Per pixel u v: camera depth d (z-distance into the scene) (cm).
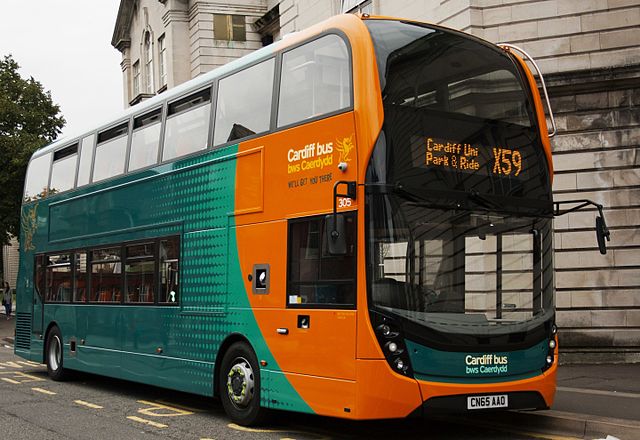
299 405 862
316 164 866
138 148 1266
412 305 792
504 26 1603
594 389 1155
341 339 805
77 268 1442
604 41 1541
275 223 922
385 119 803
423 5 1781
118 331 1273
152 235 1186
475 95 877
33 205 1675
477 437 884
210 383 1023
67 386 1436
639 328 1499
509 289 850
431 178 820
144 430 942
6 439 892
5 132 4016
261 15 3183
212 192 1045
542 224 888
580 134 1552
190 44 3225
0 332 3238
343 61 848
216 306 1018
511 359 834
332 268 826
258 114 980
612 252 1521
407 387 774
